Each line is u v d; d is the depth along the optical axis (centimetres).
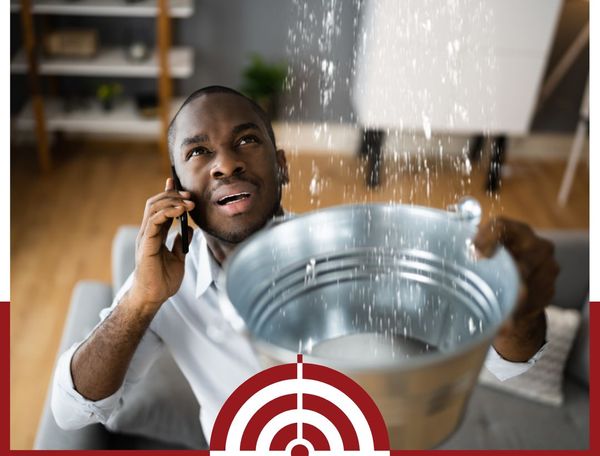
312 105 344
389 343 61
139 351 97
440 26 283
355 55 328
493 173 314
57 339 230
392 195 308
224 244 86
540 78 301
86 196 314
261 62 340
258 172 75
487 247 56
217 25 340
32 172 332
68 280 259
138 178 329
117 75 353
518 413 169
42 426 141
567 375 182
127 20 338
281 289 59
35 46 322
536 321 67
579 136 312
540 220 306
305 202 300
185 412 147
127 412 145
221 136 74
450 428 54
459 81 294
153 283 77
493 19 287
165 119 326
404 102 298
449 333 59
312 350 60
